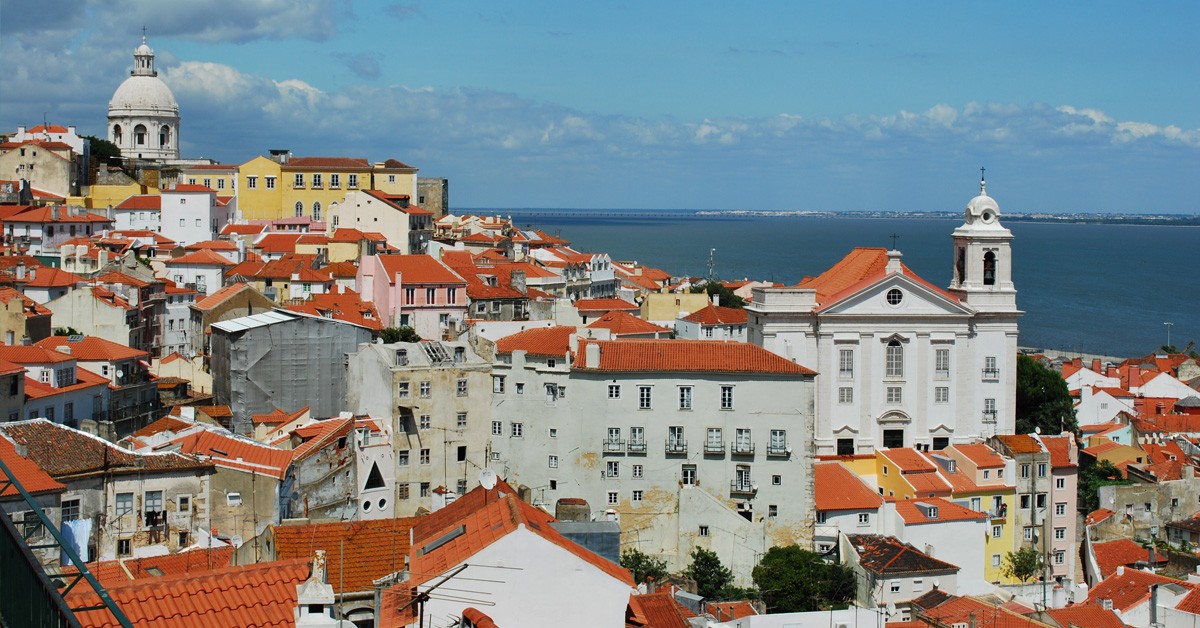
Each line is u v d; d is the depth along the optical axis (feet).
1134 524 552.41
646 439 469.57
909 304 585.63
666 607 268.00
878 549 454.40
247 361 524.11
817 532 476.13
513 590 203.82
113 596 164.04
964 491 510.58
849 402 585.63
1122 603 409.08
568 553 204.85
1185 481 558.97
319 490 408.05
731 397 468.75
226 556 289.33
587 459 470.39
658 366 468.34
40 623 109.40
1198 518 549.13
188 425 418.10
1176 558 498.28
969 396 592.19
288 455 379.35
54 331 586.86
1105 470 593.01
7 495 286.25
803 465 468.34
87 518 313.53
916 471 515.09
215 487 337.93
